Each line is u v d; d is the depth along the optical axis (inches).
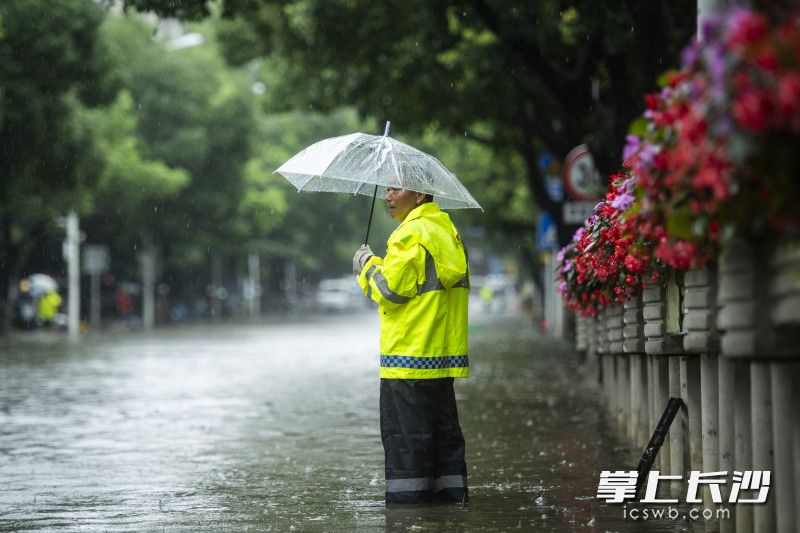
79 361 2425.0
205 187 5260.8
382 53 2086.6
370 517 679.1
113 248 5457.7
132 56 5054.1
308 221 7308.1
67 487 827.4
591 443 1027.9
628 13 1440.7
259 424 1242.0
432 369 698.8
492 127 2583.7
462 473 720.3
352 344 3196.4
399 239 684.1
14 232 4375.0
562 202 2534.5
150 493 796.0
